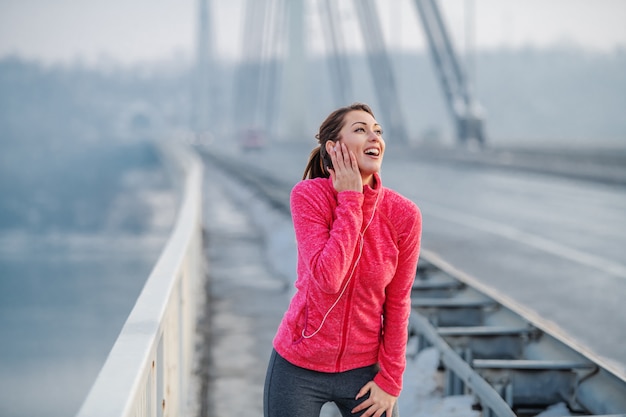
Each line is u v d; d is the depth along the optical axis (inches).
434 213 820.0
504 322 247.9
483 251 566.3
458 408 195.9
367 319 117.1
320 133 120.5
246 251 564.7
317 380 119.0
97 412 89.7
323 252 112.0
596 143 1510.8
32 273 2854.3
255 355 286.4
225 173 1387.8
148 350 118.0
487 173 1492.4
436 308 262.7
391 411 121.0
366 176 118.6
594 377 192.1
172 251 223.3
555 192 1078.4
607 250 569.6
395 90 2709.2
